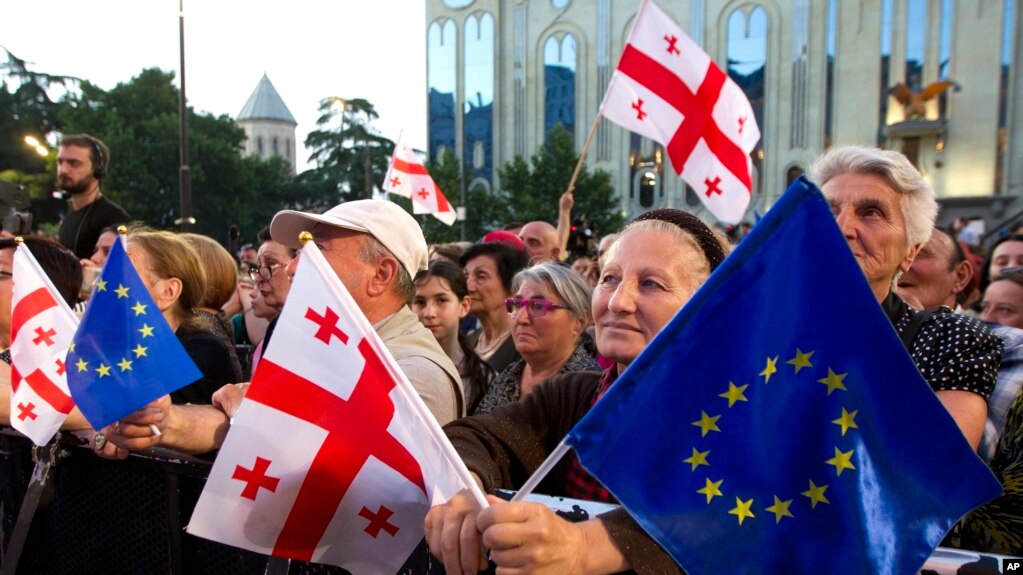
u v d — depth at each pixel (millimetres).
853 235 1830
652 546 1182
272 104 84375
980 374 1678
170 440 1723
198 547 1816
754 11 38406
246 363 5086
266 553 1441
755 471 1149
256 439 1403
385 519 1443
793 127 37656
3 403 2225
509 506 1110
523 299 2979
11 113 51844
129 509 1938
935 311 1841
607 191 35188
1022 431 1770
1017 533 1719
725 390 1150
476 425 1682
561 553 1109
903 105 35438
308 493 1429
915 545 1092
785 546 1136
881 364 1111
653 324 1483
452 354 3703
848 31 36500
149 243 2635
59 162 5062
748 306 1146
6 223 7449
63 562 2068
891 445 1116
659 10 4809
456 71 45531
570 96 42438
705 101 4766
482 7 44625
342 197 63250
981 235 17875
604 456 1124
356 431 1403
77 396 1690
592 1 41656
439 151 46219
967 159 34625
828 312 1124
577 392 1757
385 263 2199
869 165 1875
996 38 34031
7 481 2303
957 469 1101
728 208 4773
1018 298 3098
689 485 1141
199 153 46156
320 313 1390
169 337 1748
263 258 3418
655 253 1513
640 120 4852
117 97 47625
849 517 1115
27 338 2074
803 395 1141
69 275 2941
